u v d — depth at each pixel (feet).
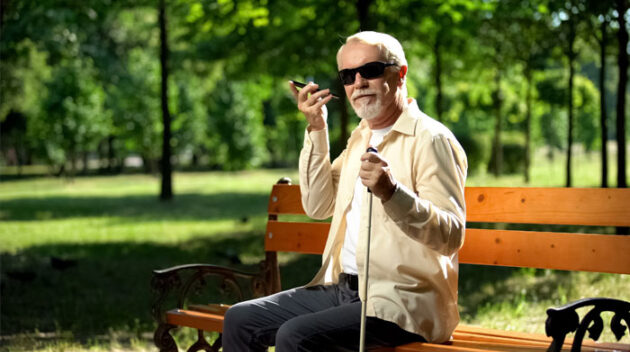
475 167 105.40
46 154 121.29
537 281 24.68
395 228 10.03
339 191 11.14
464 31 51.13
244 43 59.26
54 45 56.49
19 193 103.55
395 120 10.61
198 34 59.26
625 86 32.58
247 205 70.95
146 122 129.59
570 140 59.82
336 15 49.03
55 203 79.87
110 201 80.38
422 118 10.25
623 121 32.73
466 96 95.09
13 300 25.66
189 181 126.21
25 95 79.92
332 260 11.31
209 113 141.49
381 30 47.50
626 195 10.48
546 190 11.21
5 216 65.00
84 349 18.57
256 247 39.27
